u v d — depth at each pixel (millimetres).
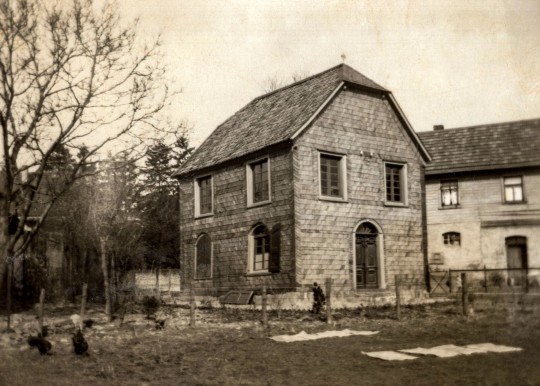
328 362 9695
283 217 20062
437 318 15805
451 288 23953
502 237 26625
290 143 19938
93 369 9383
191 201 25344
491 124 24500
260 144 21312
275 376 8664
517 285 16719
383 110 22531
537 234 26031
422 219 23109
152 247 37469
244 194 22156
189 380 8430
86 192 21719
